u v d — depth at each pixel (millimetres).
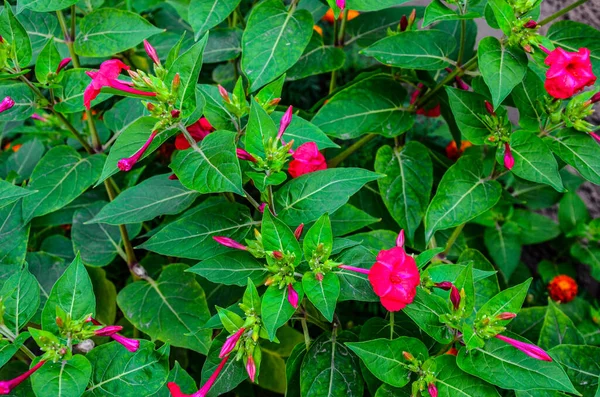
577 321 779
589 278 905
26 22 686
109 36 649
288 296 519
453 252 750
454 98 626
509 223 815
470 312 528
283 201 548
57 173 639
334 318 608
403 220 684
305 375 576
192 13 628
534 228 816
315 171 550
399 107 694
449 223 634
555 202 823
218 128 581
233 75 837
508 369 516
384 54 642
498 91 564
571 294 777
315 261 523
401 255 503
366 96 688
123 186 731
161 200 585
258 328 525
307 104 944
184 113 522
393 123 685
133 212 578
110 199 711
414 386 530
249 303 529
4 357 513
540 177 595
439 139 906
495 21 584
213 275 545
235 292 692
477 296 629
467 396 525
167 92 511
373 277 505
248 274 549
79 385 504
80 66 724
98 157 651
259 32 634
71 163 645
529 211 839
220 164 511
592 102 595
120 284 815
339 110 682
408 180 690
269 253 528
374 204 758
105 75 505
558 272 833
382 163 696
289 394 599
